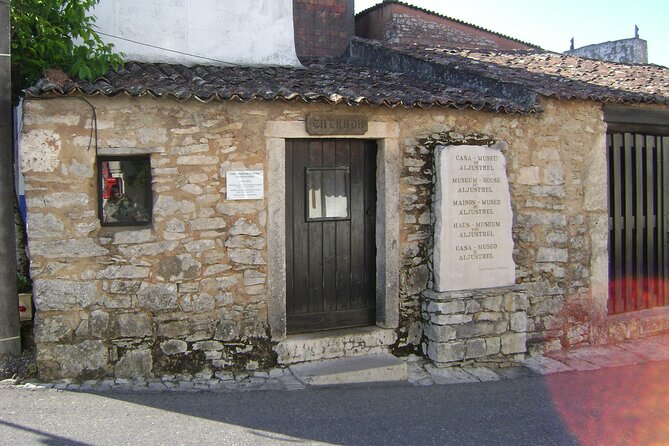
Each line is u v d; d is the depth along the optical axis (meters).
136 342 5.60
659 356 7.09
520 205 7.02
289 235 6.33
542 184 7.14
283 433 4.55
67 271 5.41
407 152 6.49
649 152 8.11
